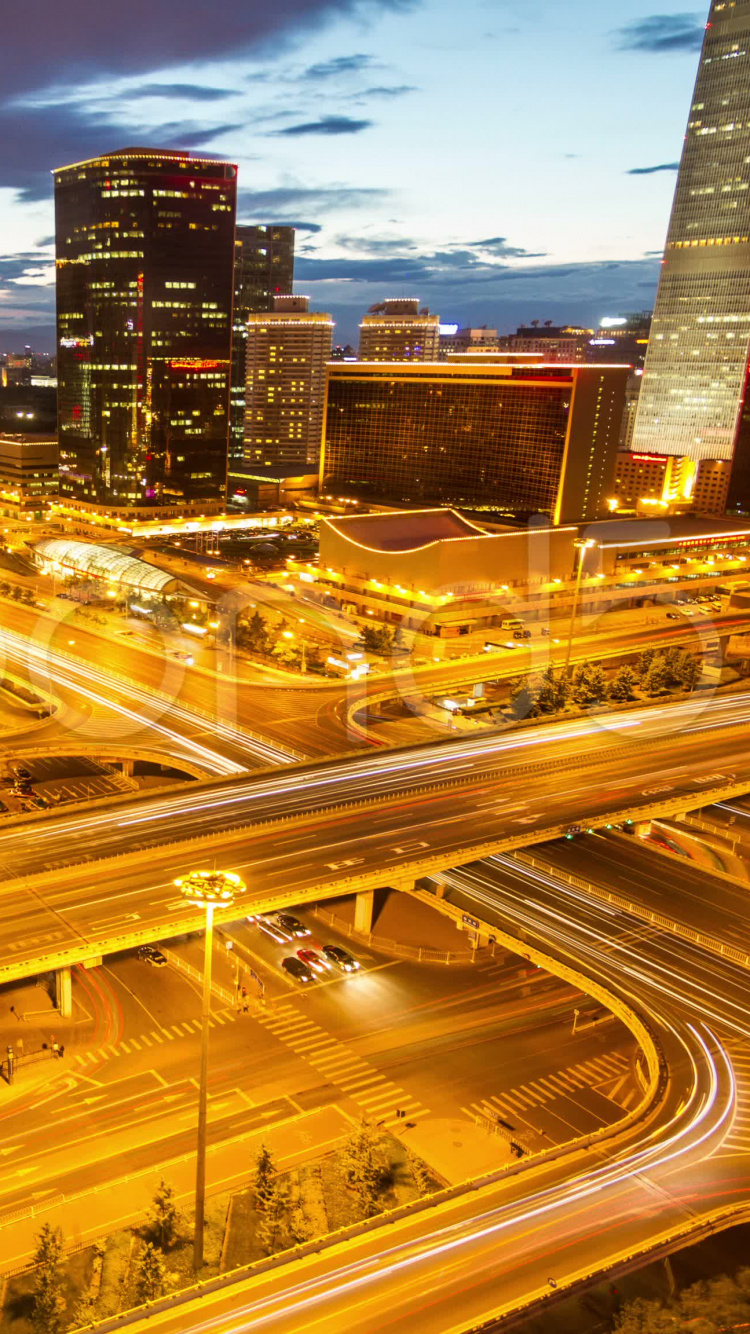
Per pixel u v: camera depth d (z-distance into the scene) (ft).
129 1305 219.00
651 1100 259.39
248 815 402.93
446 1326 183.83
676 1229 210.59
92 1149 267.39
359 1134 256.11
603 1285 217.77
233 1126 278.05
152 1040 311.06
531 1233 208.74
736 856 455.63
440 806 421.18
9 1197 249.96
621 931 350.23
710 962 332.60
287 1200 243.40
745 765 488.85
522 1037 323.98
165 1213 232.94
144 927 311.88
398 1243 206.49
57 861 353.51
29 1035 309.22
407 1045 316.19
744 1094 263.70
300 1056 307.99
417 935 382.42
